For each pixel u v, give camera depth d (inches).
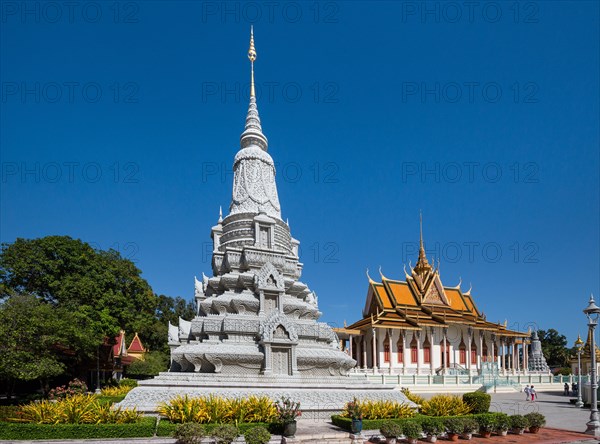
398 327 2479.1
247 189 1295.5
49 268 1628.9
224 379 914.7
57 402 776.9
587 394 1518.2
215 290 1153.4
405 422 786.8
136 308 1868.8
